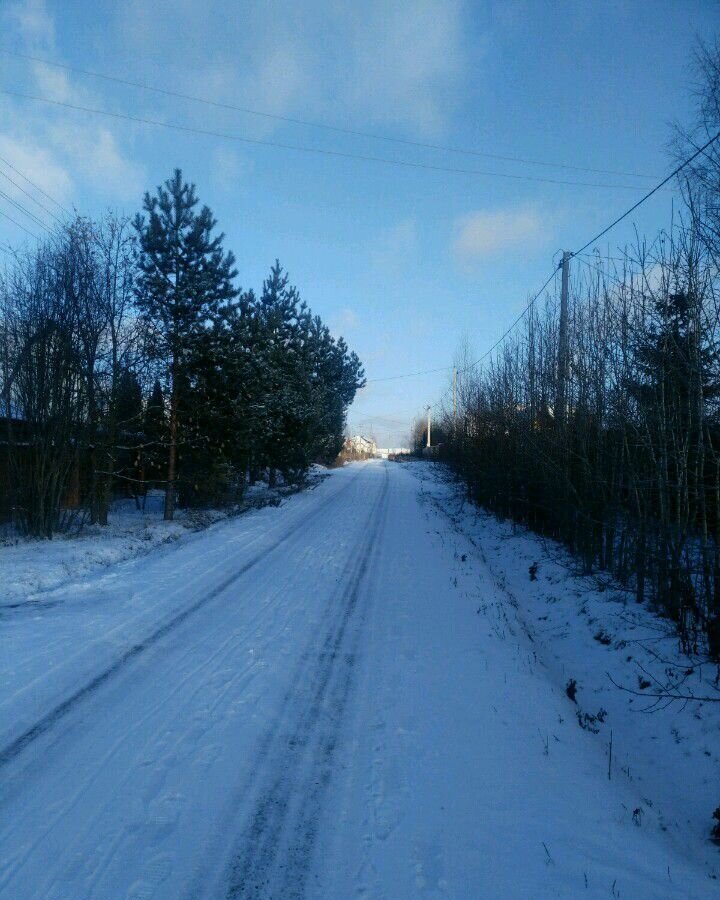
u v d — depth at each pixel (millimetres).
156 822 4133
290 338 31188
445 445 39844
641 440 10141
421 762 5156
